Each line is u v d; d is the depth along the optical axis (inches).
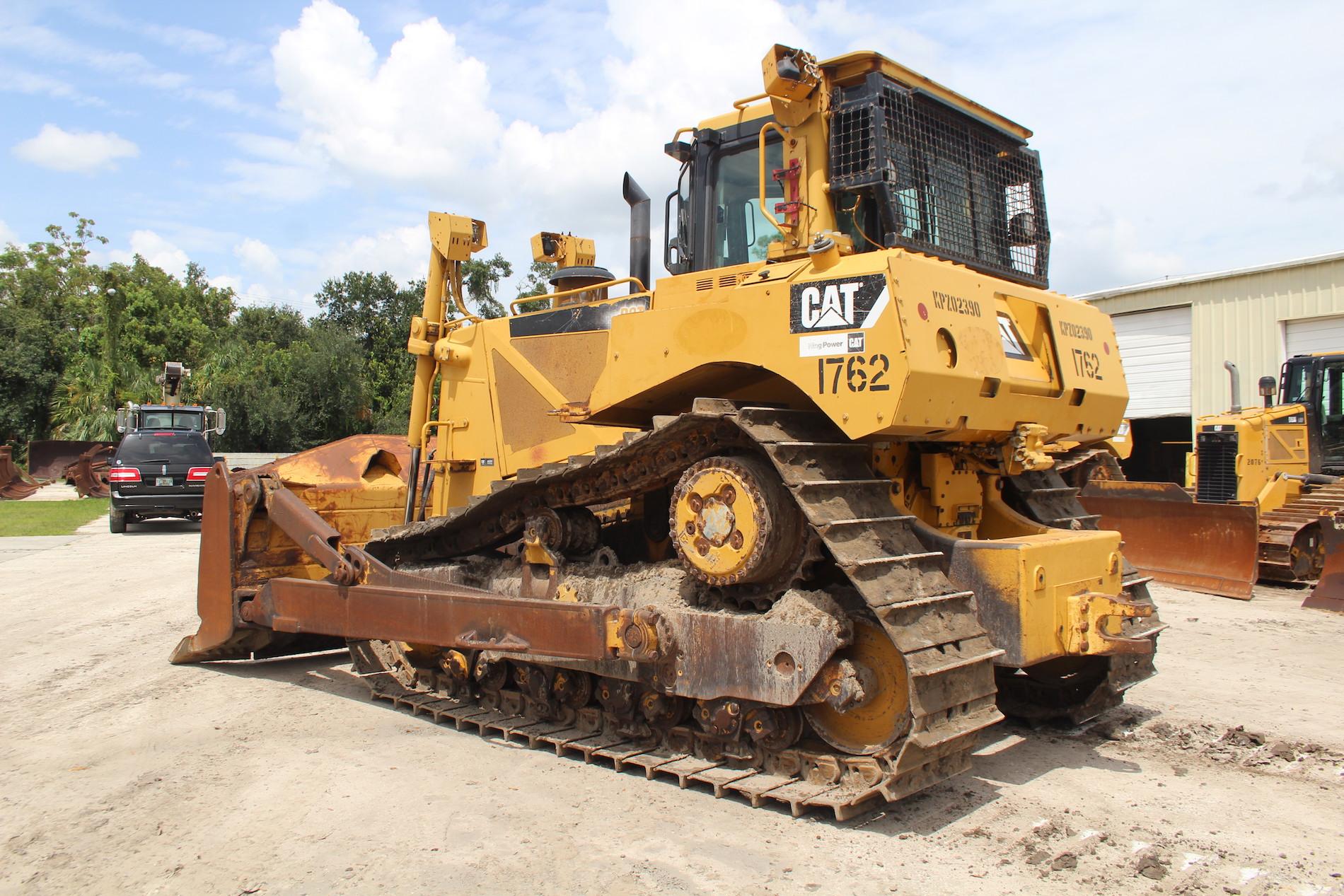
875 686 180.5
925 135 213.9
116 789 191.6
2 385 1647.4
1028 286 244.2
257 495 274.5
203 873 154.1
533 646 204.7
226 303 2106.3
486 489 290.8
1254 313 759.7
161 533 726.5
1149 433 848.3
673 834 168.1
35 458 1323.8
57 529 741.9
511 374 284.7
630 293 287.3
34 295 2084.2
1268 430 531.2
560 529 230.5
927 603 169.8
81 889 148.7
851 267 176.6
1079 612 188.5
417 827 171.8
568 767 205.9
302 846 164.1
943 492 210.5
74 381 1604.3
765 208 214.1
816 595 179.3
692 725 209.3
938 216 215.6
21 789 191.6
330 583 250.7
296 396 1513.3
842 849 162.1
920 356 168.7
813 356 178.5
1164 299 813.9
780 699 176.9
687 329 199.6
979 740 226.1
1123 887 149.3
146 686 275.0
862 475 186.4
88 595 428.5
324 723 239.8
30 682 277.7
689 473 191.8
